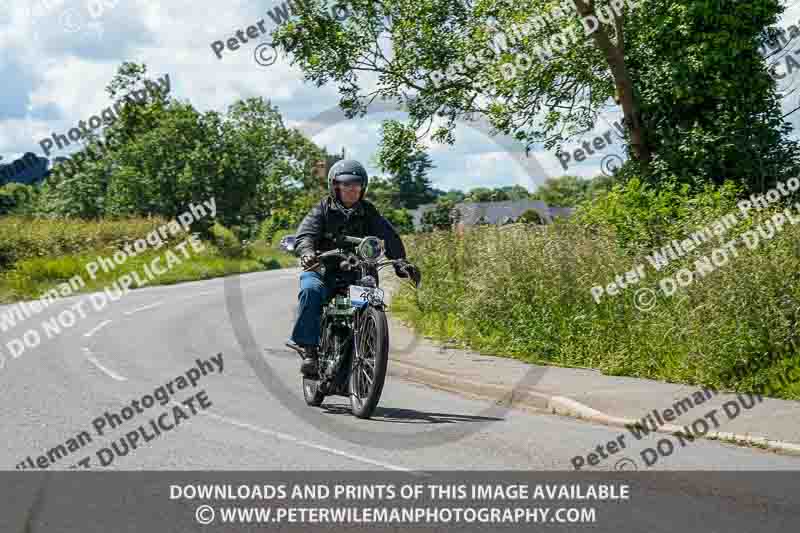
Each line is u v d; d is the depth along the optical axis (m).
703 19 17.42
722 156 17.41
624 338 11.84
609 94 18.81
